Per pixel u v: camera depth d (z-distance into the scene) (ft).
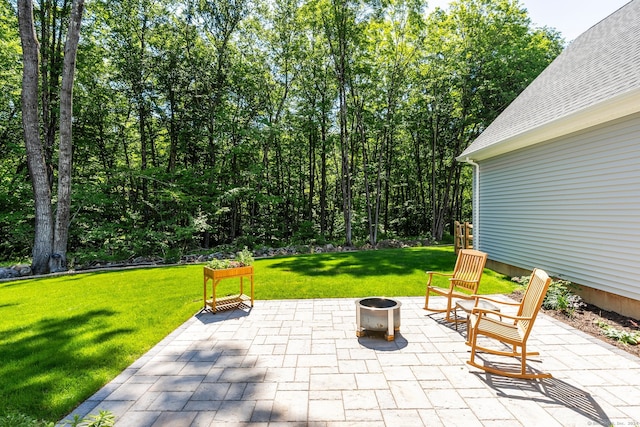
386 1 47.78
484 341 13.26
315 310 17.75
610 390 9.54
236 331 14.70
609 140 17.25
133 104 52.16
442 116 62.85
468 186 81.61
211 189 48.98
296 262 34.55
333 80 58.75
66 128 32.89
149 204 43.65
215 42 51.78
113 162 59.72
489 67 55.77
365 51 54.13
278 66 58.95
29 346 13.07
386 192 74.13
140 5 47.32
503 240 27.27
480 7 56.95
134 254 41.11
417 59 54.95
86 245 45.78
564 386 9.78
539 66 54.60
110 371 10.96
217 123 54.13
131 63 47.24
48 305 19.11
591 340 13.26
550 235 21.77
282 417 8.32
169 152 60.18
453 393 9.42
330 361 11.59
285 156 74.69
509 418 8.20
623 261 16.44
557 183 21.12
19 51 44.37
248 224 64.69
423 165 77.46
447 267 29.43
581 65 23.39
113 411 8.71
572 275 19.88
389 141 71.00
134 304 18.98
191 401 9.14
